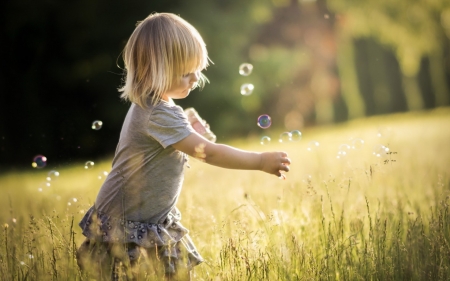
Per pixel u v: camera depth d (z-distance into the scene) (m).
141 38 2.98
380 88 30.83
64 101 18.89
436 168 5.60
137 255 2.81
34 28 18.45
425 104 31.27
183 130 2.85
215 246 3.41
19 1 18.06
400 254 3.15
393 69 31.05
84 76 18.95
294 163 7.98
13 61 18.22
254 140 17.67
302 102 27.44
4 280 2.99
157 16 3.05
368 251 3.14
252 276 2.94
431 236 3.34
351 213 3.89
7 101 18.00
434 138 10.80
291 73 24.75
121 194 2.88
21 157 17.58
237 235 3.31
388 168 5.82
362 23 25.41
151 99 2.94
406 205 4.32
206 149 2.85
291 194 4.33
